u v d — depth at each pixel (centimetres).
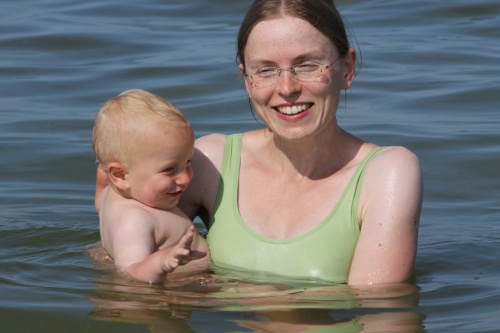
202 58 1449
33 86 1359
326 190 733
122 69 1417
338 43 710
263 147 768
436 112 1215
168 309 675
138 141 747
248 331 637
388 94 1285
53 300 696
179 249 689
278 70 702
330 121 728
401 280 708
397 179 713
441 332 641
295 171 746
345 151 744
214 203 760
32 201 995
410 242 711
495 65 1394
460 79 1334
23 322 661
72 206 984
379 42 1523
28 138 1162
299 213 732
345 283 714
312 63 700
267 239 729
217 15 1712
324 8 705
